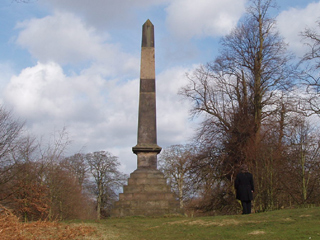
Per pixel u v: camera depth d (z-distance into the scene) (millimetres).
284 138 28047
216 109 33125
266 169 22234
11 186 28625
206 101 33531
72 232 11648
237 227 12000
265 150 23594
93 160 57219
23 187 28203
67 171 40938
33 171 30672
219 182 30844
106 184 56938
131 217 17234
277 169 23609
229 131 30500
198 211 32844
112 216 17969
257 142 26109
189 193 32438
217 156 30891
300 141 28281
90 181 56344
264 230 11000
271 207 21203
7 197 27938
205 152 31391
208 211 31531
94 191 56719
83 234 11438
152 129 20156
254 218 13367
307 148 27984
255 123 29938
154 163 19703
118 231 12375
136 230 12672
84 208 49500
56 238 10867
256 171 22688
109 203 56938
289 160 26781
